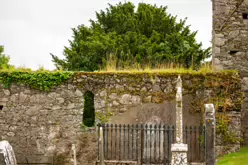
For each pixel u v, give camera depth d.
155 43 26.45
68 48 28.41
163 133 14.11
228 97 14.85
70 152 15.20
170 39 27.31
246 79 16.05
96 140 15.18
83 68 25.47
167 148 14.26
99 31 28.38
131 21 28.94
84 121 20.30
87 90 15.37
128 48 25.77
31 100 15.40
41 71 15.55
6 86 15.46
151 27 29.02
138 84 15.27
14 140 15.40
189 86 15.21
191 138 14.40
